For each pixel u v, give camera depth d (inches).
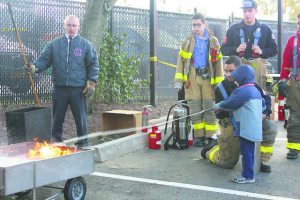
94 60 283.7
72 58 279.3
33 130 265.7
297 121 282.0
